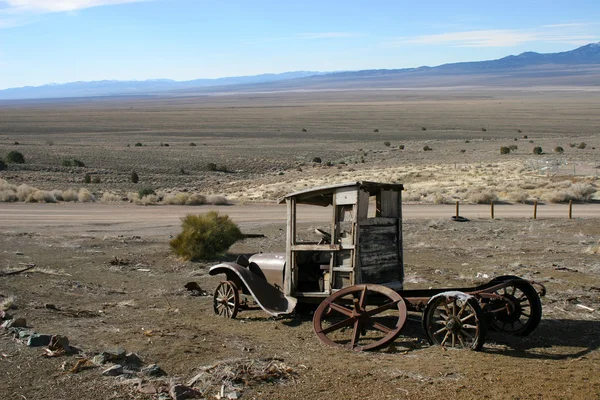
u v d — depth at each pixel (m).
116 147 106.00
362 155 91.50
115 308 12.02
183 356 8.41
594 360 8.42
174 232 25.66
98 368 7.73
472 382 7.41
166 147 107.25
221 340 9.44
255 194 50.09
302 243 11.13
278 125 169.12
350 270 10.08
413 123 168.50
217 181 68.62
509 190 42.50
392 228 10.70
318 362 8.30
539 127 143.38
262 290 11.12
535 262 17.59
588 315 11.27
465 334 9.03
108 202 39.94
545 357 8.59
